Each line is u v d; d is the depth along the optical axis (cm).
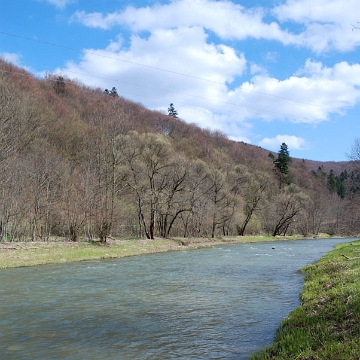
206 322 1259
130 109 11169
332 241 6744
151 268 2720
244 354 955
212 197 6675
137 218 5697
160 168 5138
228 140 13888
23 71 7938
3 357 934
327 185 14788
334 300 1144
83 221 4097
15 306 1482
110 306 1489
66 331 1154
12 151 4019
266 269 2678
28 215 4616
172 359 923
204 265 2927
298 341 872
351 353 731
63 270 2561
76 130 6475
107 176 4441
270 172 11975
